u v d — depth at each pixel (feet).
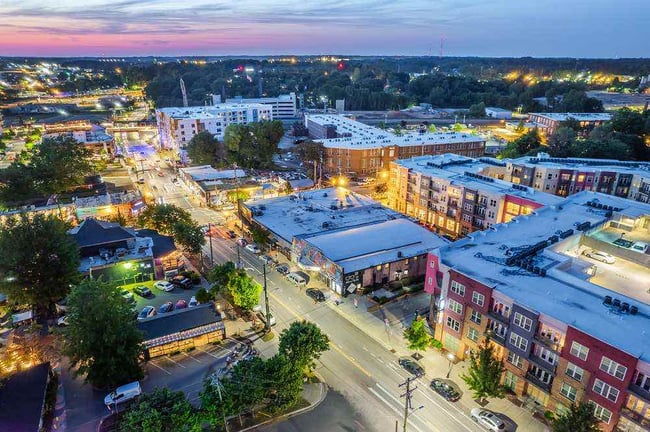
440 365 199.11
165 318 213.87
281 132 581.53
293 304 249.34
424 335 200.64
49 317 238.27
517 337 173.06
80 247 265.13
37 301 227.20
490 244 223.71
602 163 391.86
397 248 281.54
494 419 162.61
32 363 192.13
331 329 225.56
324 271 266.77
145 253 275.80
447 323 205.57
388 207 390.42
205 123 625.41
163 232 322.55
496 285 181.47
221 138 641.40
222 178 471.21
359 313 240.73
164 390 148.87
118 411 171.32
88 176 494.18
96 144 635.66
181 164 586.04
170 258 287.07
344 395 180.65
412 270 281.33
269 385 162.09
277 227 323.98
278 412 170.30
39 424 157.58
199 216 400.06
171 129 635.66
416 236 298.97
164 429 139.03
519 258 205.26
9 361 190.90
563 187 360.89
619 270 204.64
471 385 175.22
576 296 173.78
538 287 180.45
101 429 162.91
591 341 147.23
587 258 216.74
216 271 236.22
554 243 215.92
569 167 366.84
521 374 175.42
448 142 566.36
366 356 205.05
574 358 154.40
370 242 285.43
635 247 215.10
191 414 149.28
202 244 298.56
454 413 171.32
